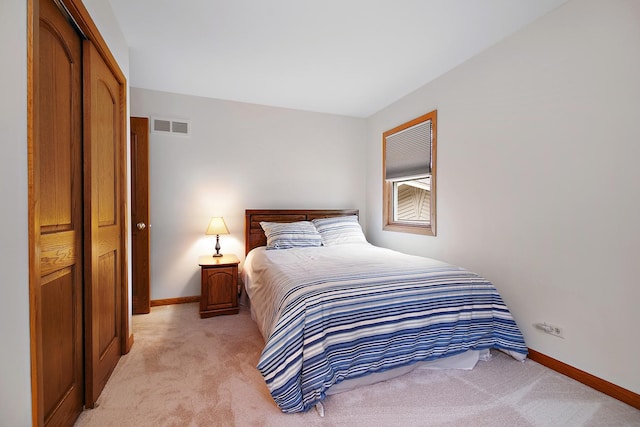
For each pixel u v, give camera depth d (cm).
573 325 183
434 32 219
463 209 265
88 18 146
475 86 252
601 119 169
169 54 251
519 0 184
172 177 331
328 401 158
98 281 165
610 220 166
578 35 180
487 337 192
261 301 219
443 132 287
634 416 148
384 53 249
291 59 260
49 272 121
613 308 165
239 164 361
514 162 219
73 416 140
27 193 95
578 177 180
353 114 412
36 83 98
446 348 180
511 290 221
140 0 184
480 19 204
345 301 162
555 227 193
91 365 153
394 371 179
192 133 340
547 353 197
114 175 199
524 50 212
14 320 89
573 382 178
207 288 293
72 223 142
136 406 154
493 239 236
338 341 157
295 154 389
